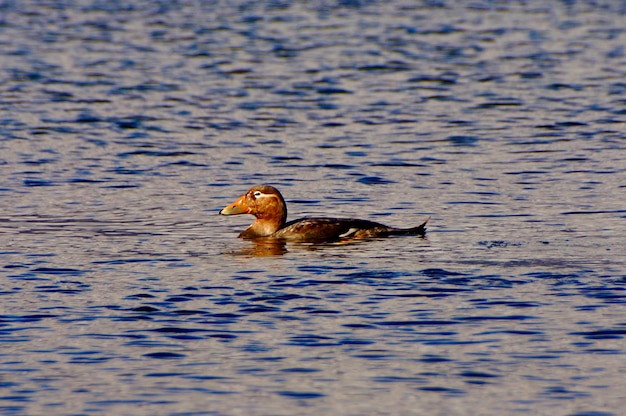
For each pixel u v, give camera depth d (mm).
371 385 10945
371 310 12992
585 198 20078
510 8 60031
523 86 35594
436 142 26562
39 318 12789
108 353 11742
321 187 21516
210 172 23109
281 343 11992
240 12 58500
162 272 14805
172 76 37969
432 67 39844
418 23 53688
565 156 24609
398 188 21328
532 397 10688
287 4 62125
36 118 29797
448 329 12344
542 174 22578
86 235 17312
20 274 14703
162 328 12461
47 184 21672
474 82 36469
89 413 10383
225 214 17234
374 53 43500
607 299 13250
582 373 11188
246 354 11711
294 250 16109
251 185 21750
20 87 35375
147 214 19031
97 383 11023
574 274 14352
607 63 40375
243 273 14711
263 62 41188
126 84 36219
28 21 54719
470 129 28312
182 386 10961
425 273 14531
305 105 32250
